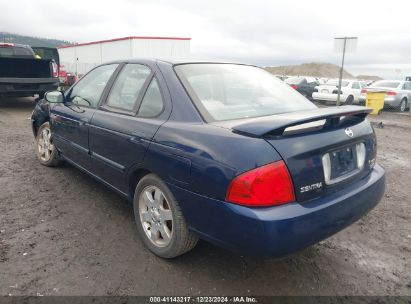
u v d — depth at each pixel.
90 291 2.50
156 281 2.64
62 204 3.91
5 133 7.51
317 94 19.36
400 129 11.20
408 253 3.24
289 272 2.85
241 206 2.18
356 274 2.88
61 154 4.67
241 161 2.18
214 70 3.21
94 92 3.89
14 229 3.32
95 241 3.17
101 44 32.34
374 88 17.41
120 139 3.13
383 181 3.01
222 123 2.54
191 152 2.44
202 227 2.45
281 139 2.25
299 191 2.25
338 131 2.57
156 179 2.79
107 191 4.30
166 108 2.83
